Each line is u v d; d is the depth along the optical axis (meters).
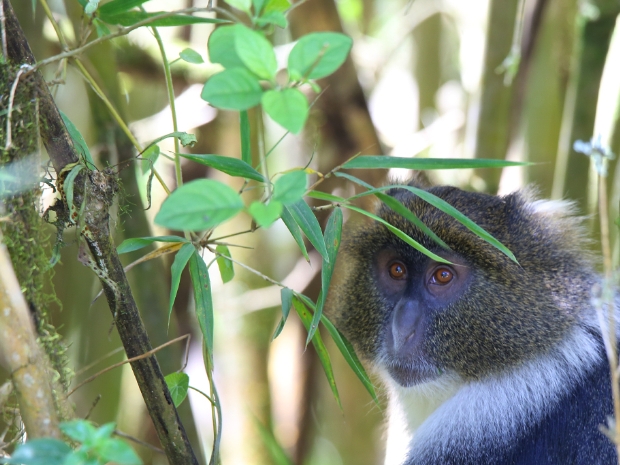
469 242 6.12
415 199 6.52
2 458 3.79
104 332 7.79
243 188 4.62
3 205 3.75
